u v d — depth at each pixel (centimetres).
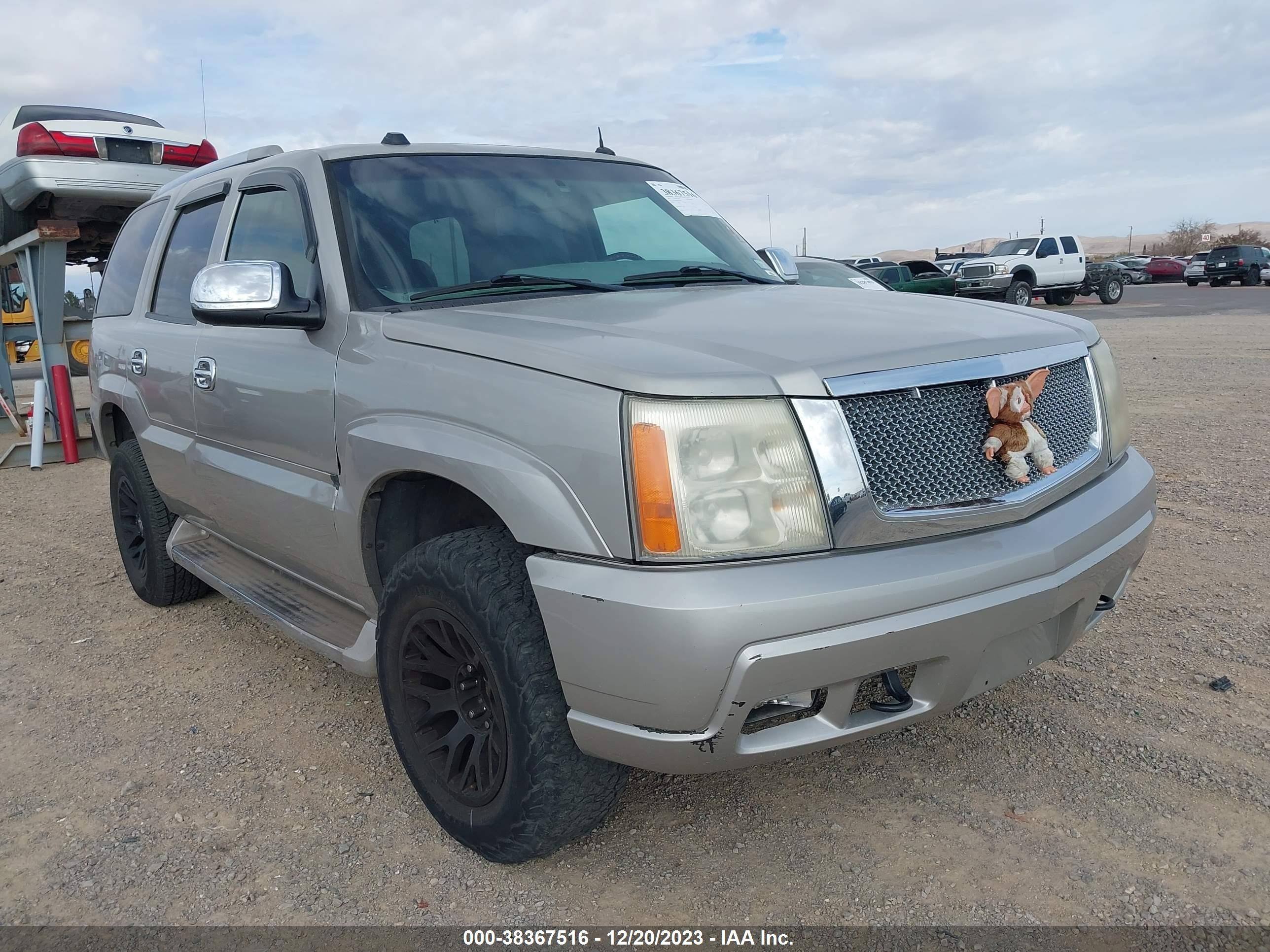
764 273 357
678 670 199
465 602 232
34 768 315
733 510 205
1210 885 230
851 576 206
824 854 251
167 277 418
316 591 345
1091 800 268
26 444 937
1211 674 340
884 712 229
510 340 235
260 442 321
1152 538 494
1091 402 272
